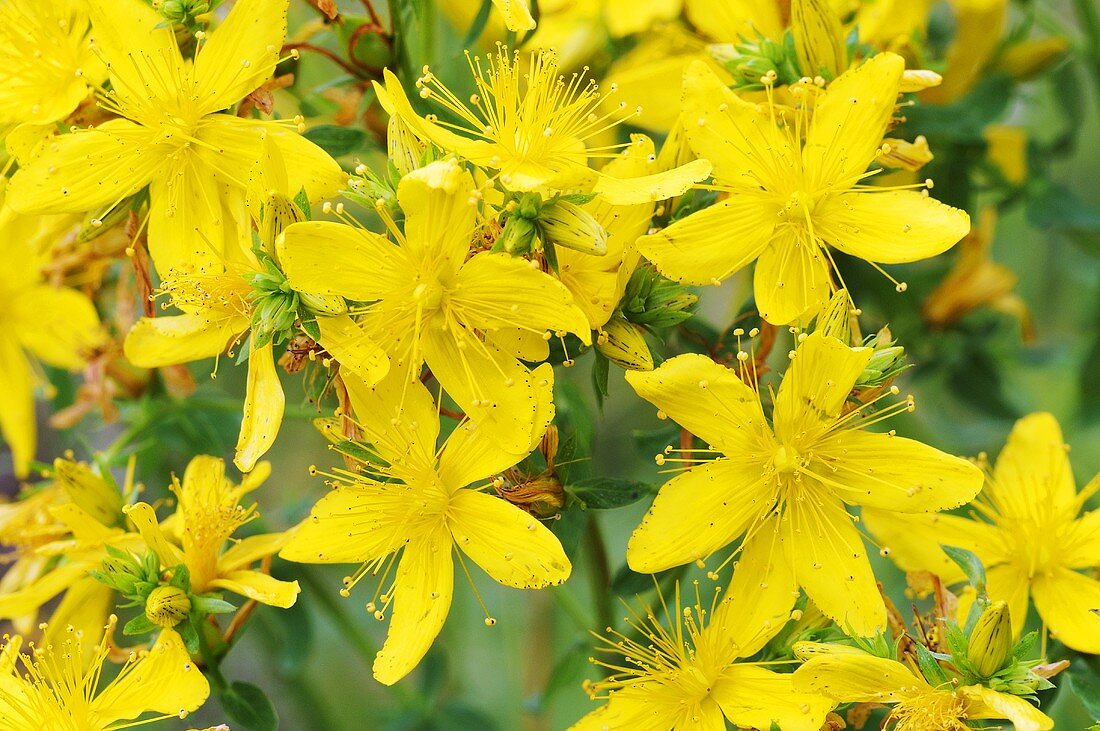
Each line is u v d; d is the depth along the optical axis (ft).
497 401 0.67
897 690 0.66
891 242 0.68
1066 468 0.72
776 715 0.67
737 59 0.71
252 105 0.71
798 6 0.70
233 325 0.69
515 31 0.68
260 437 0.67
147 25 0.70
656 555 0.67
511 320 0.66
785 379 0.67
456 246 0.66
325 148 0.71
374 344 0.66
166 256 0.70
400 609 0.68
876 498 0.67
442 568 0.68
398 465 0.68
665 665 0.69
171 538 0.72
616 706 0.69
